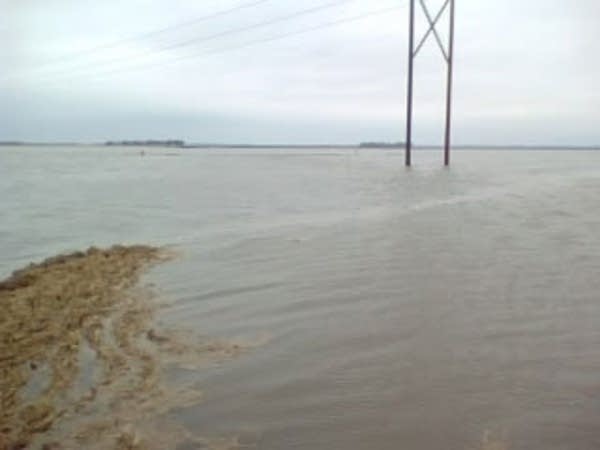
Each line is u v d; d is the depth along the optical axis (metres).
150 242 20.36
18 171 85.25
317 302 10.93
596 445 5.52
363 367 7.65
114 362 8.36
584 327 8.87
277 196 36.97
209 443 5.95
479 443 5.63
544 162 127.94
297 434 6.02
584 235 17.66
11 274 15.77
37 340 9.58
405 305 10.38
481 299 10.59
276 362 8.01
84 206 34.41
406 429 5.98
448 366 7.54
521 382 6.95
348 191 38.75
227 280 13.20
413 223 20.88
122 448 5.96
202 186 48.72
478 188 39.19
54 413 6.85
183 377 7.66
